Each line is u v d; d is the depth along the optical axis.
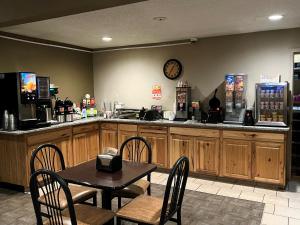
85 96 5.84
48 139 4.16
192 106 4.83
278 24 3.88
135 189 2.80
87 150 5.02
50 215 2.08
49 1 2.50
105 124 5.26
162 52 5.22
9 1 2.72
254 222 2.97
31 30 4.13
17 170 3.88
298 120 4.57
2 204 3.47
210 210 3.27
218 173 4.26
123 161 2.96
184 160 2.18
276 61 4.29
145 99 5.51
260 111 4.08
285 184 3.98
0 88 3.98
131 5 2.91
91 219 2.19
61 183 1.82
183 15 3.33
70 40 4.99
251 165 4.01
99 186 2.19
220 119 4.47
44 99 4.35
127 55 5.62
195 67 4.93
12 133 3.71
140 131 4.88
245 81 4.29
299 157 4.69
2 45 4.23
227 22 3.72
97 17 3.39
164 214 2.08
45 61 4.95
